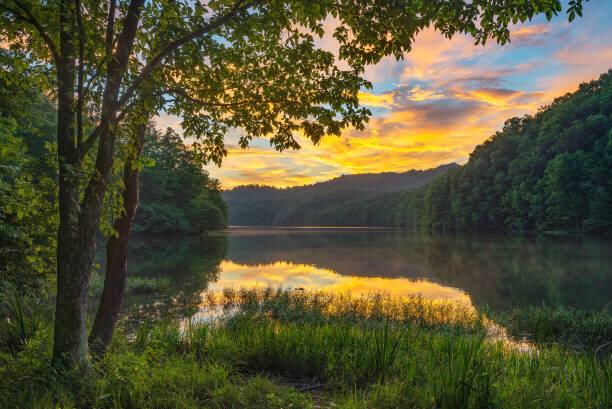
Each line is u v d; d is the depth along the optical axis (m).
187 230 57.94
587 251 31.08
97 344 4.91
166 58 4.11
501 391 3.55
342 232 92.31
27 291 7.37
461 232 81.12
